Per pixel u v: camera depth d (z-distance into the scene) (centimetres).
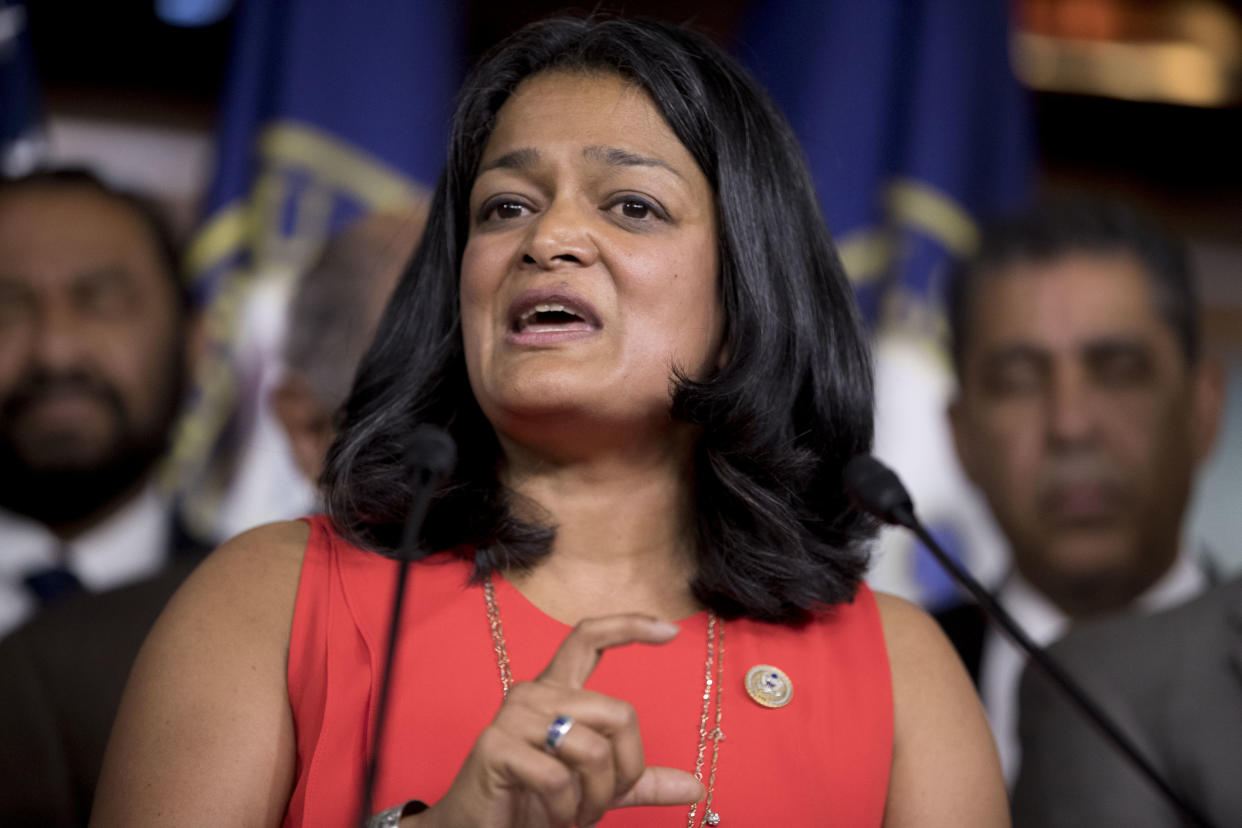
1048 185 532
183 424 446
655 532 235
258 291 461
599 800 167
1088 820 353
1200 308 480
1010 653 450
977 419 471
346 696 208
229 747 196
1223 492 465
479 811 166
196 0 489
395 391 241
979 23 510
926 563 459
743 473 235
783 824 210
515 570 229
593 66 239
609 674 220
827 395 246
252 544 223
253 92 479
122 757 195
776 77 505
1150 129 536
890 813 220
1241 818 343
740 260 234
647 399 224
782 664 228
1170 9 538
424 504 190
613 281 223
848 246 489
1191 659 363
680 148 234
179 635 206
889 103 502
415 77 488
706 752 215
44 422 435
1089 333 468
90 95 482
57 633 375
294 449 439
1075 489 461
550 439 225
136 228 454
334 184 477
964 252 491
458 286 245
